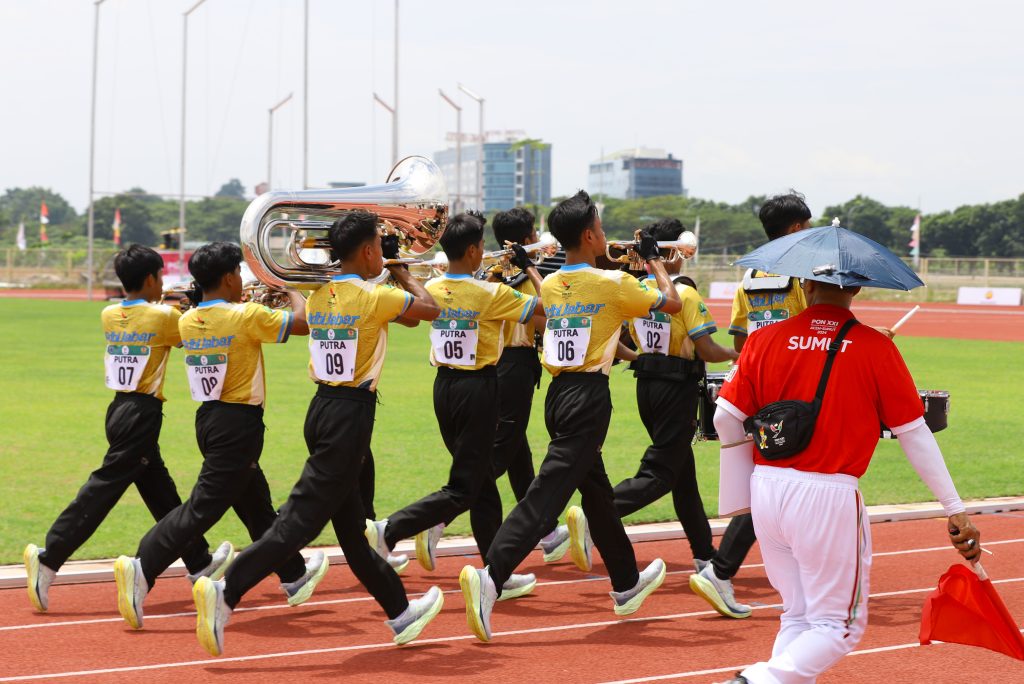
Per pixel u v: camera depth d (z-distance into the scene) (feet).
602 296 18.35
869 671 16.80
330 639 18.56
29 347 79.51
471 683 16.20
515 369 22.59
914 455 13.24
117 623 19.39
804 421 12.88
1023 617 19.63
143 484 21.07
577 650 17.90
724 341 83.66
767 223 20.98
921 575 22.95
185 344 19.13
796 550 13.19
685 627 19.31
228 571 16.75
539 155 640.58
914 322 123.65
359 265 17.63
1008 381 60.29
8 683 16.19
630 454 37.35
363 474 23.38
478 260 20.88
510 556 17.81
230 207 539.29
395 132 172.96
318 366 17.47
